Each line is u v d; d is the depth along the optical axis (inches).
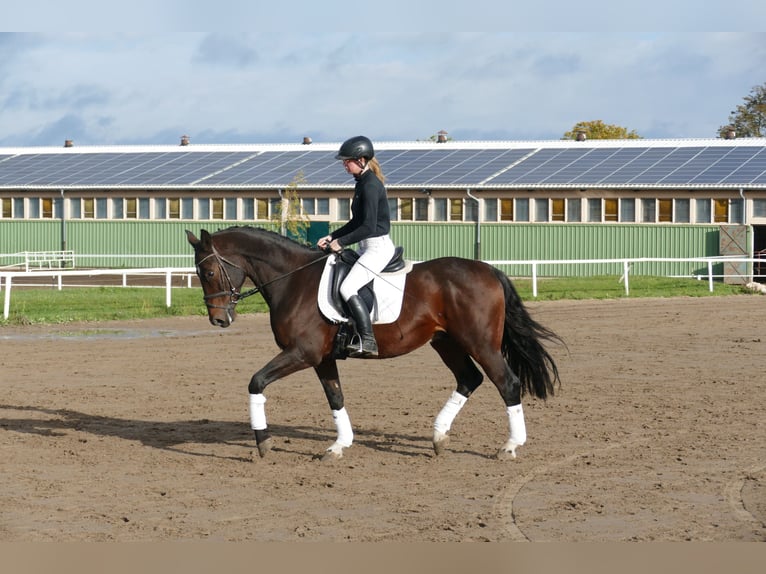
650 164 1923.0
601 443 416.5
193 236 393.7
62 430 451.2
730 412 487.2
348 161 381.4
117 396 546.0
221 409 506.9
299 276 386.9
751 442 416.5
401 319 379.6
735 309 1093.8
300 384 588.7
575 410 495.2
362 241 390.3
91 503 323.9
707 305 1148.5
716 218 1798.7
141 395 549.6
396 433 442.0
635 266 1845.5
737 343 786.2
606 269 1865.2
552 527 295.3
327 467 377.4
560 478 356.2
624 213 1860.2
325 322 380.5
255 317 1003.9
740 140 2022.6
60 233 2181.3
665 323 943.7
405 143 2249.0
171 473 367.9
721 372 627.5
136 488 344.5
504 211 1930.4
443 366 663.8
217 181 2075.5
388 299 378.6
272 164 2169.0
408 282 382.9
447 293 380.8
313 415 488.4
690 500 324.2
